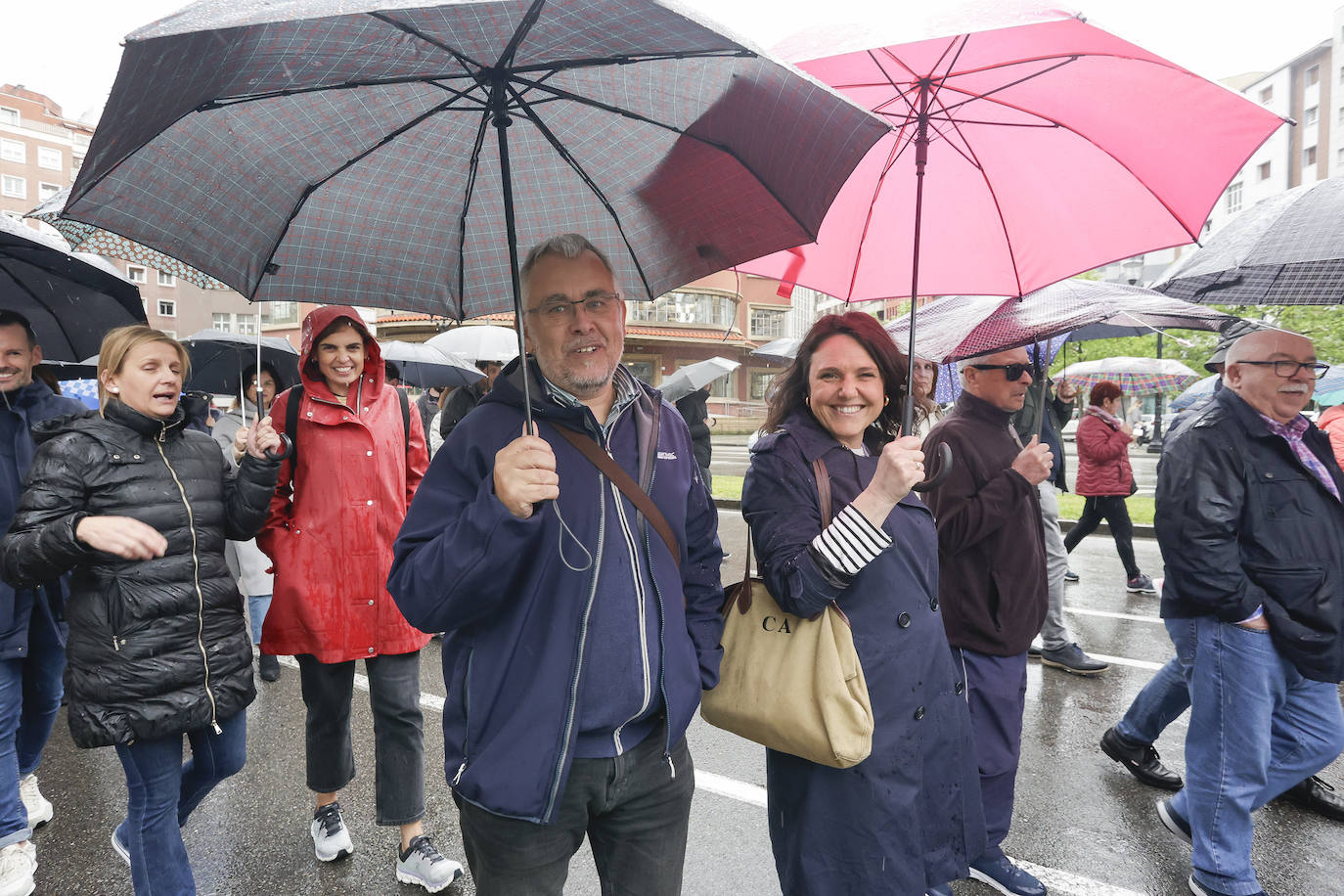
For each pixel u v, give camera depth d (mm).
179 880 2100
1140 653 4883
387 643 2559
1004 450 2486
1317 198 2174
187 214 1251
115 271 2350
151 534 1905
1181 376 9805
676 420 1683
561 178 1559
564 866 1502
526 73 1237
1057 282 2234
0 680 2457
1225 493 2312
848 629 1683
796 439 1849
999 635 2365
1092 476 6410
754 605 1783
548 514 1420
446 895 2510
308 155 1321
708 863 2674
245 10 837
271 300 1450
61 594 2822
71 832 2916
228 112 1200
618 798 1511
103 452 1988
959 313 2525
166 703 2018
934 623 1817
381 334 19750
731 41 942
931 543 1854
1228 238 2385
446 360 5859
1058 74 1768
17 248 2227
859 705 1630
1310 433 2467
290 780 3320
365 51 1058
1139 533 9039
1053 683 4379
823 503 1749
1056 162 1981
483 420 1505
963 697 1979
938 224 2162
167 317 35938
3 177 50469
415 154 1425
